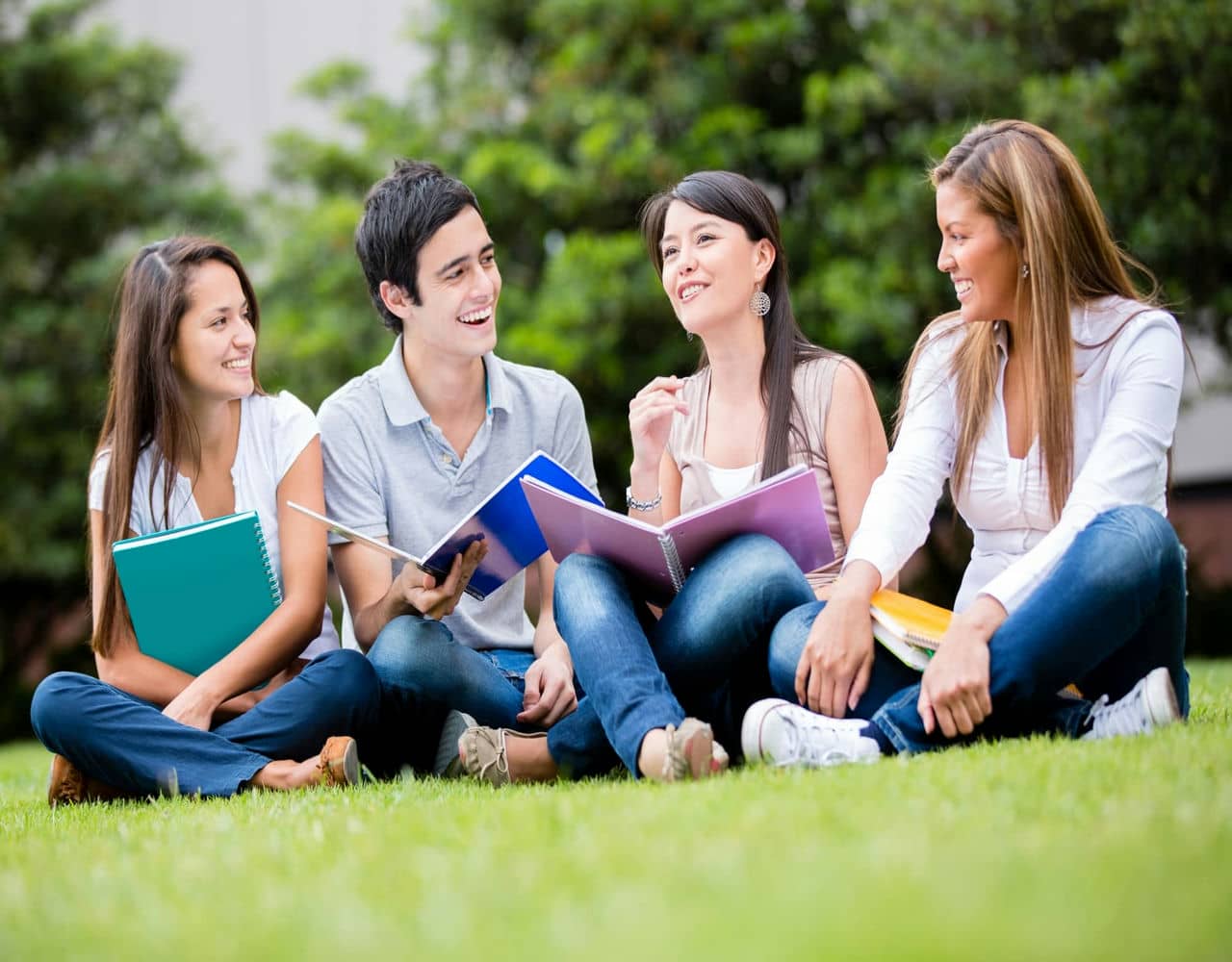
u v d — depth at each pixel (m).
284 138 43.91
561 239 39.34
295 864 6.43
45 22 47.44
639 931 4.56
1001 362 10.94
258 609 12.13
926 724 9.27
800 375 12.63
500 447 13.52
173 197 46.41
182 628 12.05
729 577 9.92
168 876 6.44
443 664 11.73
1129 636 9.25
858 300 33.59
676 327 36.31
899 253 34.28
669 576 10.27
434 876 5.79
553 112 39.19
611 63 38.94
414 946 4.70
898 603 9.98
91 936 5.35
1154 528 9.18
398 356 13.45
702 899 4.95
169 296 12.66
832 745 9.22
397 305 13.13
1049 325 10.38
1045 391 10.41
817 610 9.95
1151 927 4.29
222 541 11.82
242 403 13.29
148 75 47.59
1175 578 9.29
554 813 7.21
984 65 34.28
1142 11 32.19
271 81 54.47
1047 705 9.53
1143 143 32.22
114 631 12.23
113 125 48.03
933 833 5.89
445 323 12.84
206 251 12.90
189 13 54.78
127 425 12.84
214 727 12.14
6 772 17.89
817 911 4.65
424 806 8.36
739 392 12.88
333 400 13.51
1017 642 9.16
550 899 5.16
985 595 9.45
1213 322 34.56
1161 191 32.56
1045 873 5.02
